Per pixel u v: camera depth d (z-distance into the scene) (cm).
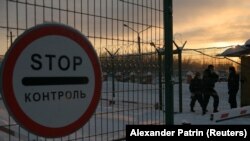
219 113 1135
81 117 334
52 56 310
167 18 468
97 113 420
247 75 1445
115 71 432
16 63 289
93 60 341
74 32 324
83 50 332
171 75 479
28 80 296
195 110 1516
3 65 283
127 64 446
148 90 473
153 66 480
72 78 324
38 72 302
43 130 306
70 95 324
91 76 340
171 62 476
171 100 479
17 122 291
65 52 319
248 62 1450
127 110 456
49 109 310
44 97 306
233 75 1471
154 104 479
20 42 291
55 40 312
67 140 377
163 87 485
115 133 450
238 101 1864
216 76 1416
